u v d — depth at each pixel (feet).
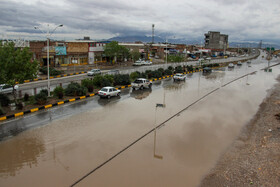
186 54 308.60
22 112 62.39
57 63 160.35
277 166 39.47
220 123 62.54
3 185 33.19
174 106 77.15
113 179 35.58
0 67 60.13
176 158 42.65
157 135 52.60
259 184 34.88
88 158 41.39
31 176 35.60
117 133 52.65
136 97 88.43
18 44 143.02
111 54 186.29
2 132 50.65
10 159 40.29
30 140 47.55
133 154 43.47
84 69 156.35
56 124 56.70
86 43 180.55
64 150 43.98
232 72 188.34
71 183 34.22
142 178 36.09
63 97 81.76
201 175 37.50
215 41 465.47
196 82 130.82
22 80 65.05
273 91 110.11
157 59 271.08
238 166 40.27
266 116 69.21
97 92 91.97
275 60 368.89
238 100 89.76
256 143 49.88
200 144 48.93
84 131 53.06
